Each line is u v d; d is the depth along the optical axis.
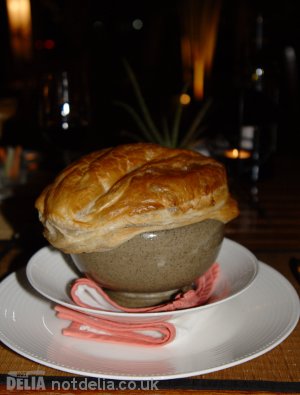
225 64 1.86
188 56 1.71
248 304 0.37
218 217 0.36
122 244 0.34
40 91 0.74
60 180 0.36
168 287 0.36
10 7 2.17
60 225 0.33
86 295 0.36
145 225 0.33
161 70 2.02
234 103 0.92
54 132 0.74
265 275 0.42
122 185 0.33
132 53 2.35
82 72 0.75
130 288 0.36
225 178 0.37
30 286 0.40
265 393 0.29
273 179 0.95
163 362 0.30
